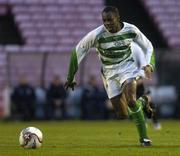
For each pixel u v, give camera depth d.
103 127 60.84
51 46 90.69
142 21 97.38
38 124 69.19
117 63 34.03
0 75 86.19
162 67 81.62
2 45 91.62
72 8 94.81
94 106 79.75
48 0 94.56
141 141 34.09
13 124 69.62
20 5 93.50
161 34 95.62
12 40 92.50
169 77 82.06
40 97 79.94
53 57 81.75
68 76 34.34
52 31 92.00
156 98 82.31
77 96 81.12
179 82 82.00
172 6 98.00
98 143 37.88
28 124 69.19
